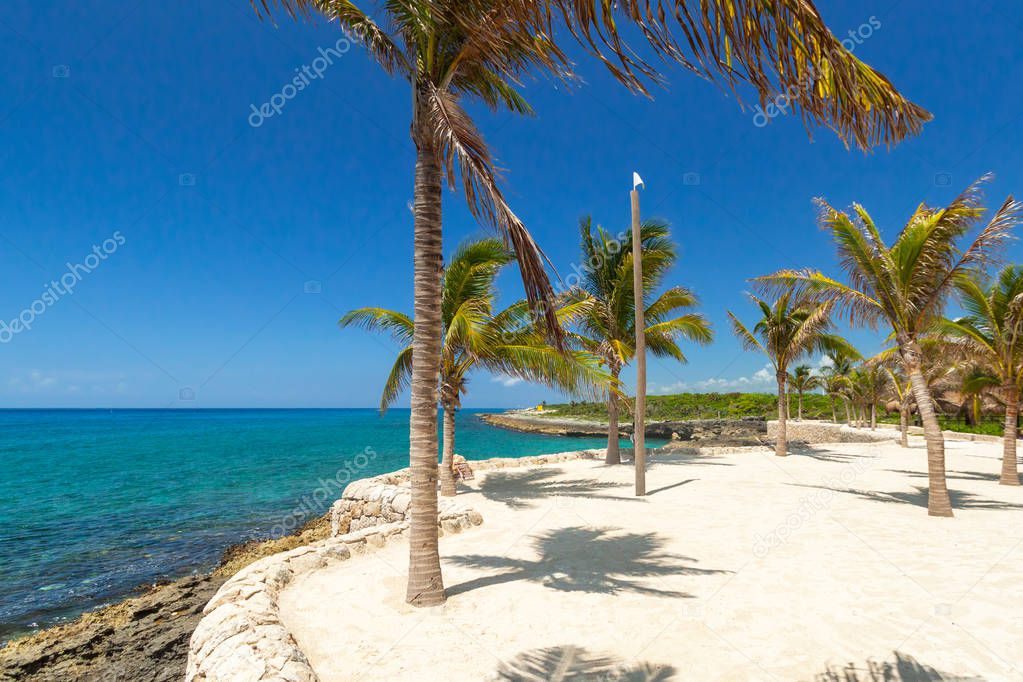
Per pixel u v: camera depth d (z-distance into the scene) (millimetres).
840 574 6773
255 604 5473
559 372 11359
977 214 10148
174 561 12195
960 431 37594
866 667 4332
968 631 5004
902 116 2996
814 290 12422
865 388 41375
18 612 9305
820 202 11539
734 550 7996
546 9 3191
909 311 10898
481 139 4926
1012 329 14719
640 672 4320
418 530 5906
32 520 16438
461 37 5703
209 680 4129
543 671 4367
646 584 6469
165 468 29406
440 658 4633
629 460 21172
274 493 20906
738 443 30172
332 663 4586
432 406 6000
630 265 18172
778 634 5008
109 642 7723
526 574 6914
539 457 20562
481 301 12641
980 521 9922
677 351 19578
